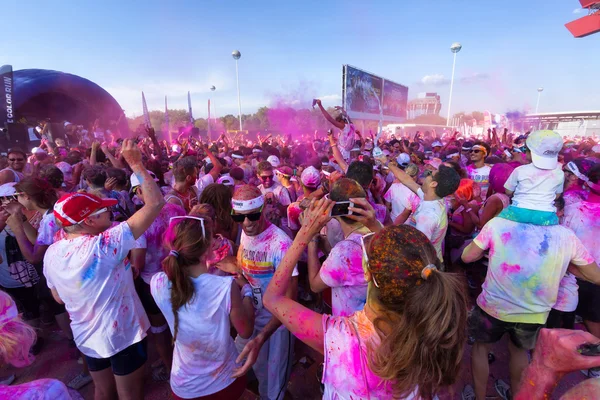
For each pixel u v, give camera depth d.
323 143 12.42
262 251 2.42
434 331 0.91
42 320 4.09
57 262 1.98
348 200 1.88
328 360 1.11
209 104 23.66
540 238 2.13
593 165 3.09
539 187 2.17
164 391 3.10
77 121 31.86
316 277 2.11
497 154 8.70
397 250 1.01
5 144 11.80
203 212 2.46
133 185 3.34
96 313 2.05
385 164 4.66
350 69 25.47
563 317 3.06
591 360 0.91
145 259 2.89
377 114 31.80
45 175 3.80
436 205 2.85
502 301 2.31
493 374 3.24
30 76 26.48
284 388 2.62
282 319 1.28
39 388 1.07
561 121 33.38
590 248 2.80
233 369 2.03
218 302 1.83
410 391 1.00
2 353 1.06
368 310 1.13
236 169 4.86
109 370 2.31
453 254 4.48
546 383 1.04
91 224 2.01
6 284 3.46
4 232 3.34
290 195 5.00
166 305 1.85
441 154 10.17
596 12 13.18
